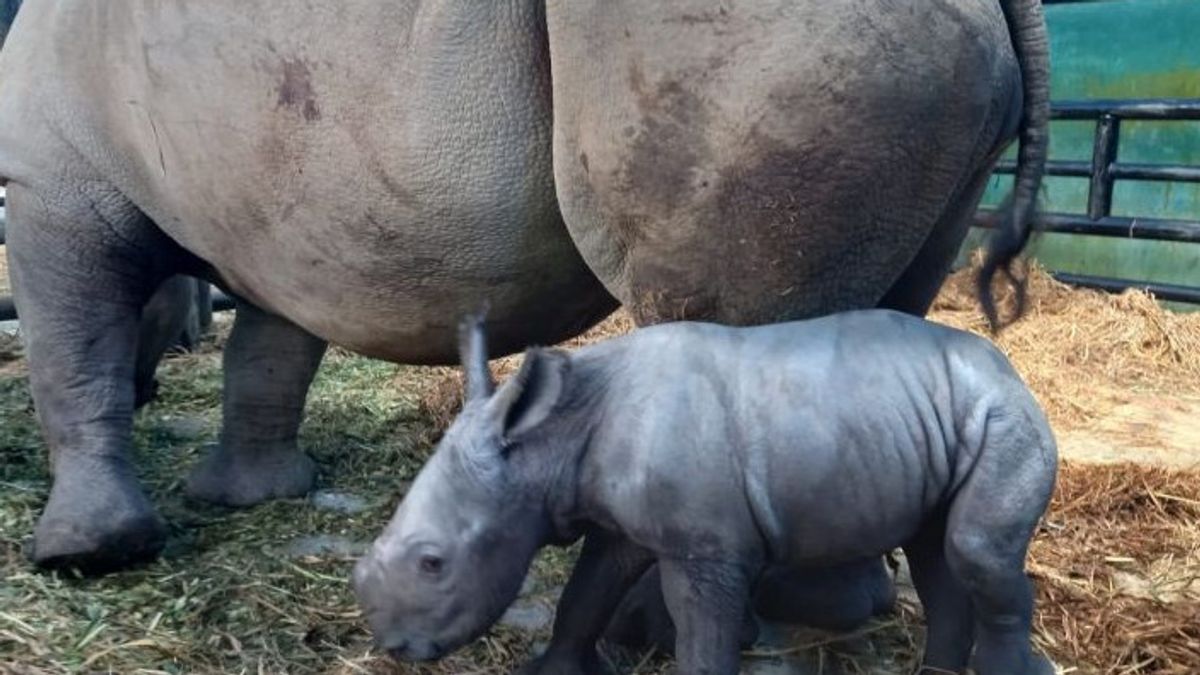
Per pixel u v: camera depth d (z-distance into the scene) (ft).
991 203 22.59
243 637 10.64
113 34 11.51
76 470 12.07
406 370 20.85
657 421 8.20
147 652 10.23
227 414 14.30
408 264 10.57
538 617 11.27
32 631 10.36
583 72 8.80
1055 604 11.62
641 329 8.78
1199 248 28.35
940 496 8.56
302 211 10.71
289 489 14.30
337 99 10.10
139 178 11.98
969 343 8.73
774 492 8.20
